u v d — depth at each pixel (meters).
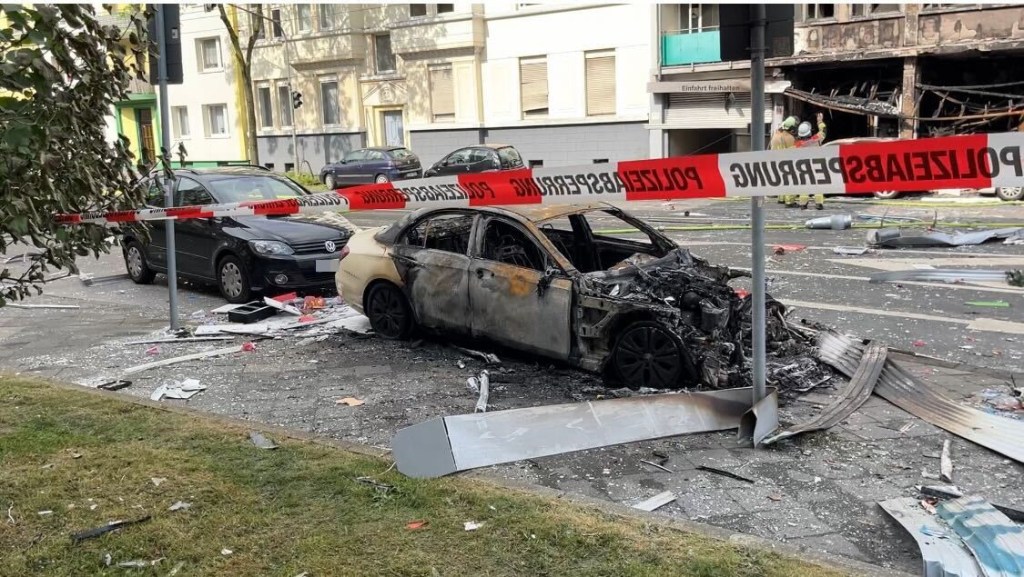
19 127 3.37
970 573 3.24
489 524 3.72
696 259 6.84
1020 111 19.73
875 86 22.16
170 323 8.46
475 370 6.58
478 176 5.38
